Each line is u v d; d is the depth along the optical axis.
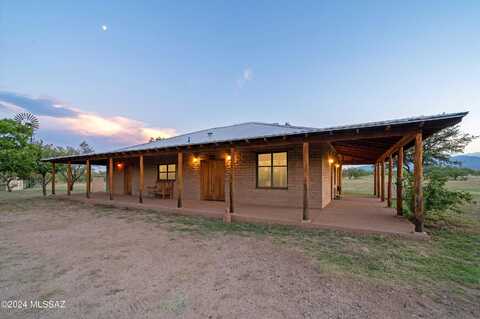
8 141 11.92
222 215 6.44
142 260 3.32
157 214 7.26
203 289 2.44
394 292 2.36
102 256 3.50
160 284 2.56
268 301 2.19
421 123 4.14
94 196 11.89
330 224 5.07
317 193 7.43
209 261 3.27
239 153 8.84
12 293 2.38
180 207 7.43
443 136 12.03
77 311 2.04
